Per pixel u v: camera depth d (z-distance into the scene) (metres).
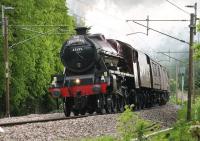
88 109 27.97
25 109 54.22
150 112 29.58
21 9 49.34
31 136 15.09
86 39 28.25
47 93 57.88
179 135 11.95
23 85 49.00
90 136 16.28
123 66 32.56
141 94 37.34
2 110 49.28
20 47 48.69
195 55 17.44
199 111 27.22
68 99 28.00
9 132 15.47
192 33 28.73
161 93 51.19
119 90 29.83
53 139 15.03
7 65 39.53
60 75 27.83
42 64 53.75
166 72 55.25
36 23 52.41
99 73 27.22
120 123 10.75
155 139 11.47
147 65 38.41
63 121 19.52
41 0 56.06
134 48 33.94
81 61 27.98
